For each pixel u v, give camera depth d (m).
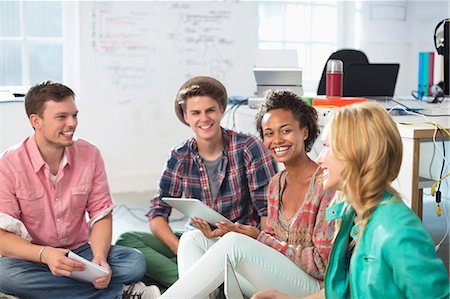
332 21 6.08
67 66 5.12
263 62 4.10
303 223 2.21
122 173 5.25
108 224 2.71
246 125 3.82
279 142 2.25
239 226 2.41
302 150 2.28
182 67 5.34
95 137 5.15
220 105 2.72
